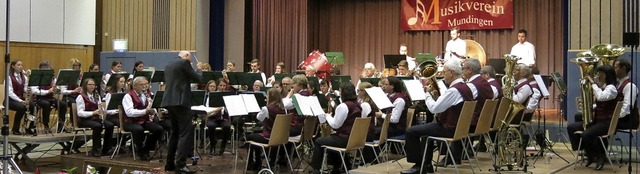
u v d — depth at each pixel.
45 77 9.31
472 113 6.29
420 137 6.37
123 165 7.77
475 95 6.57
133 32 14.51
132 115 8.07
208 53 14.22
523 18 13.99
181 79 7.12
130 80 9.13
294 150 7.98
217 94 8.04
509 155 6.90
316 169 6.78
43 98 9.73
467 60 6.75
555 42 13.71
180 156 7.20
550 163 7.55
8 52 6.27
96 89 9.20
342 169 7.33
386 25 15.32
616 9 9.48
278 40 15.02
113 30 14.77
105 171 8.09
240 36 14.35
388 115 7.02
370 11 15.50
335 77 9.48
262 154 7.68
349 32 15.69
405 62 9.80
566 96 10.66
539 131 8.54
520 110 6.92
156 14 14.20
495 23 14.08
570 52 9.73
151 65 14.07
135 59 14.22
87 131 9.48
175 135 7.39
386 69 10.82
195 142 8.43
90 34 14.52
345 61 15.69
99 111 8.54
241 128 8.91
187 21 13.87
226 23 14.50
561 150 8.94
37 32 13.39
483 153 8.31
